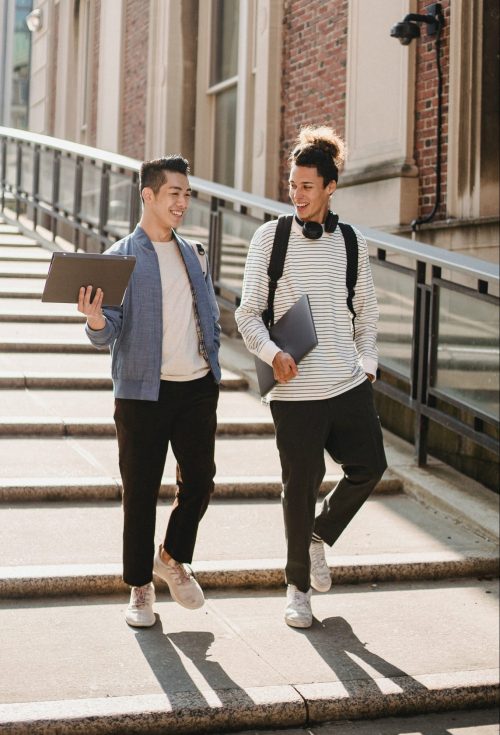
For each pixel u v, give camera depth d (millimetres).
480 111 6844
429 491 5320
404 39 7422
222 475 5277
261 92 10000
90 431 5762
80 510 4754
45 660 3420
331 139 3799
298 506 3754
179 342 3596
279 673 3480
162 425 3602
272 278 3756
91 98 16250
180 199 3582
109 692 3232
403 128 7621
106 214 9688
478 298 5277
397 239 5910
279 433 3748
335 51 8844
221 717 3211
